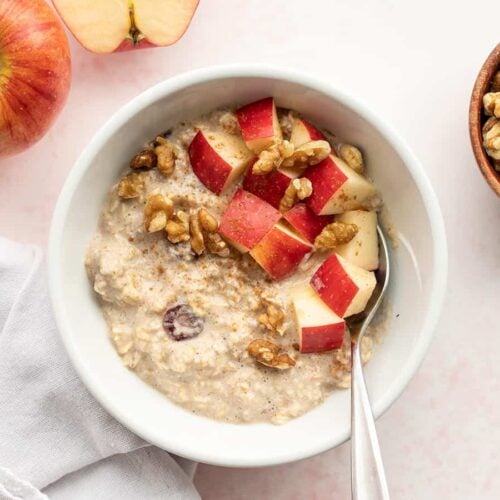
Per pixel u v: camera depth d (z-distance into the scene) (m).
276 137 0.50
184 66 0.55
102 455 0.53
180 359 0.49
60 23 0.52
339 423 0.50
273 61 0.55
